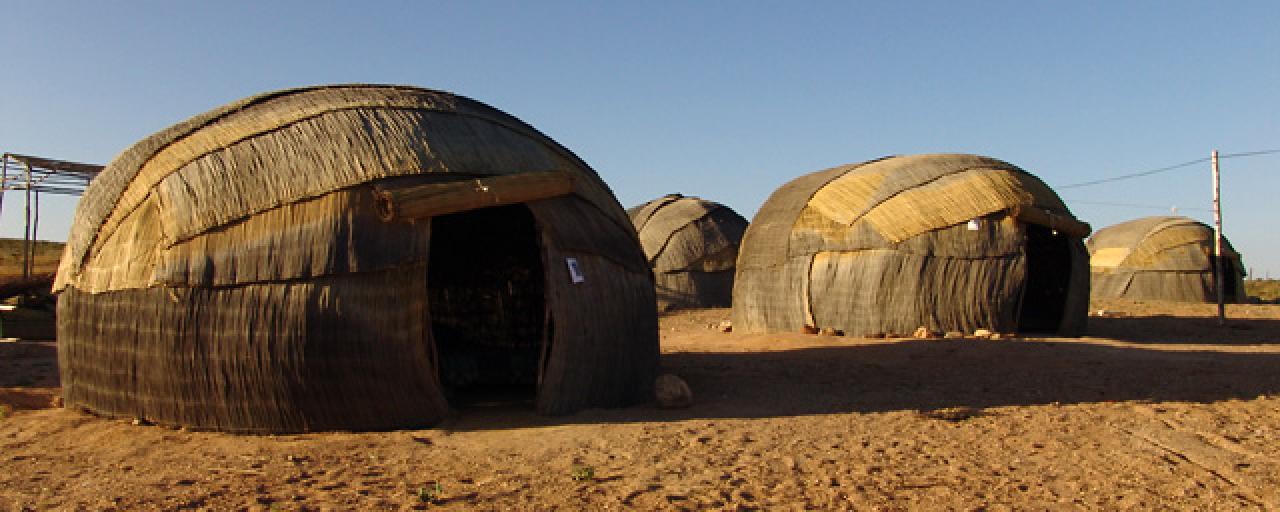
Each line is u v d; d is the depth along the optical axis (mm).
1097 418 8953
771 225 19250
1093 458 7340
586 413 9148
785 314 18094
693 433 8281
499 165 9500
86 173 26000
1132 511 5906
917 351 13820
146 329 8617
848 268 17078
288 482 6570
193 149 9180
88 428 8594
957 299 16250
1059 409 9461
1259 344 15961
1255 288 44812
